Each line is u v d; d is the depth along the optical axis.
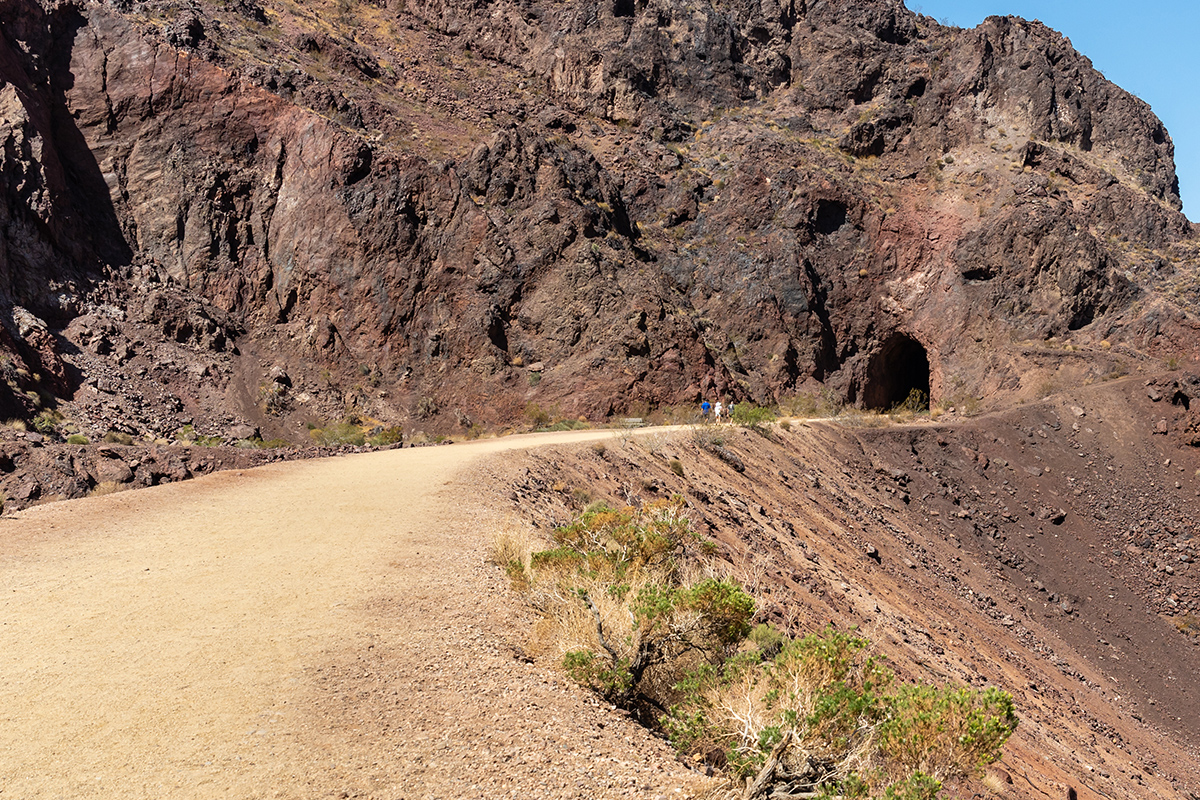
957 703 5.29
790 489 27.38
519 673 6.49
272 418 33.00
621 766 5.12
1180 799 18.89
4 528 10.71
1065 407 42.25
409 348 38.38
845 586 19.78
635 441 24.50
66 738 4.72
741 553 16.78
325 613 7.36
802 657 5.72
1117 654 29.56
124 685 5.56
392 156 41.22
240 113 40.28
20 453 13.68
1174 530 35.97
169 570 8.82
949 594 26.61
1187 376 41.41
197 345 34.72
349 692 5.56
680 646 7.20
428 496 14.09
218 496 13.66
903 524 31.59
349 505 13.14
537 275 41.59
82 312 32.00
